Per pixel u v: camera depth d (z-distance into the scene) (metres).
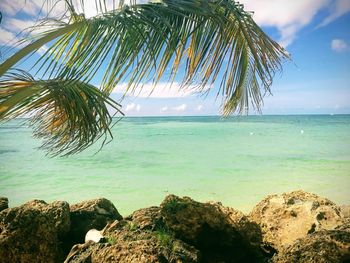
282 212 5.34
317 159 18.33
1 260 4.12
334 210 4.93
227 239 4.51
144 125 72.06
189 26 2.60
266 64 2.80
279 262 3.44
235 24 2.82
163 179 13.48
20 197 10.84
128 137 37.56
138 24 2.44
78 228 5.11
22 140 35.41
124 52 2.40
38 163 18.50
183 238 4.34
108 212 5.59
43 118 2.76
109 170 15.95
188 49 2.84
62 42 2.76
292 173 14.10
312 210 5.04
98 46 2.37
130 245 3.56
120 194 10.98
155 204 9.68
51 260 4.44
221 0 2.62
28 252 4.29
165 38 2.51
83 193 11.27
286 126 63.00
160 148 25.61
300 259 3.35
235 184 12.12
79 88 2.50
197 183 12.52
